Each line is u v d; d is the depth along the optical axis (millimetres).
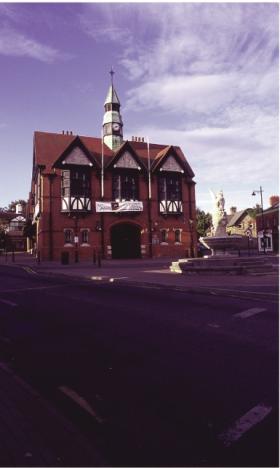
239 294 11891
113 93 42531
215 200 21547
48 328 7727
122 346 6336
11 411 3953
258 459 3076
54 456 3094
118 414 3910
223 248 20453
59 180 35469
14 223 73625
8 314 9328
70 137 40469
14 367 5438
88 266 26219
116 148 41312
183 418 3799
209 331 7176
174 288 13766
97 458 3080
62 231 35188
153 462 3041
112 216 37094
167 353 5887
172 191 40062
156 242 38656
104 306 10094
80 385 4715
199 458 3102
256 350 5914
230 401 4156
